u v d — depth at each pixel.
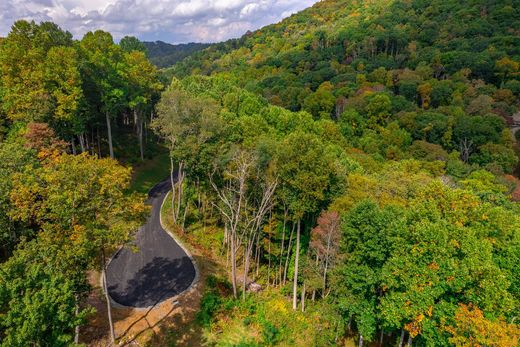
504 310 20.09
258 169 31.58
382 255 23.30
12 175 22.70
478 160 65.75
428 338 20.31
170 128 36.75
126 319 24.73
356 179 33.25
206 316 25.91
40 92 35.75
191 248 36.19
